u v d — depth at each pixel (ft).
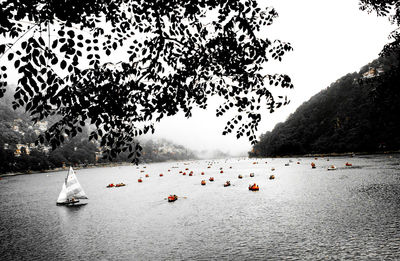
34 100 14.48
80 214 114.21
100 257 64.95
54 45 14.85
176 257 61.41
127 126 20.20
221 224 83.61
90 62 17.51
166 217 97.86
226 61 22.16
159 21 19.40
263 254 59.36
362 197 104.47
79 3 16.79
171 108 21.47
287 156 621.72
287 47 23.80
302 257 56.34
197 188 169.78
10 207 143.84
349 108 537.65
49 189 229.25
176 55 21.11
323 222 77.36
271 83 22.98
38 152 626.64
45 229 93.61
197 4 20.12
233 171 307.37
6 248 75.31
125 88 18.49
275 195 125.08
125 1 20.03
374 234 64.90
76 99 15.81
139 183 236.63
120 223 94.73
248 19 20.72
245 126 24.09
